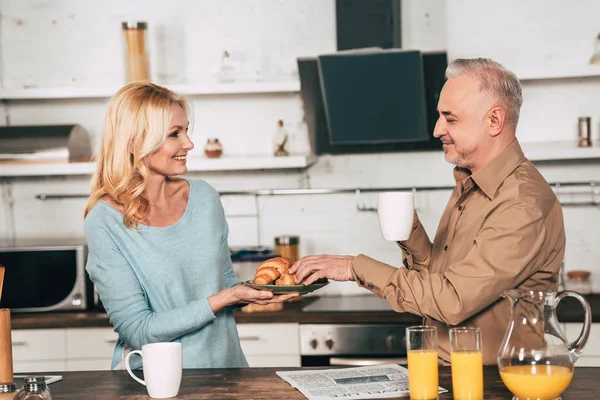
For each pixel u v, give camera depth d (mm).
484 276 1857
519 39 3762
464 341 1617
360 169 3986
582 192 3838
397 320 3324
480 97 2016
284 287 2010
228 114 4039
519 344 1573
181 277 2191
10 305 3607
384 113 3664
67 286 3605
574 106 3832
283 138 3828
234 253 3719
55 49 4070
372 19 3672
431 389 1630
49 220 4113
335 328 3363
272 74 3998
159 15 4023
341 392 1743
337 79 3584
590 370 1897
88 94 3811
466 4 3756
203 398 1745
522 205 1902
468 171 2191
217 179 4074
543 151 3527
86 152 3959
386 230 1979
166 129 2162
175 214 2262
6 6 4074
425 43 3879
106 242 2145
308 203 4027
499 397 1658
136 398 1770
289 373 1950
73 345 3484
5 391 1727
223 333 2248
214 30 4008
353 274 1990
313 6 3965
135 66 3760
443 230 2230
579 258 3850
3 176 4094
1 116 4105
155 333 2074
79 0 4051
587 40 3754
